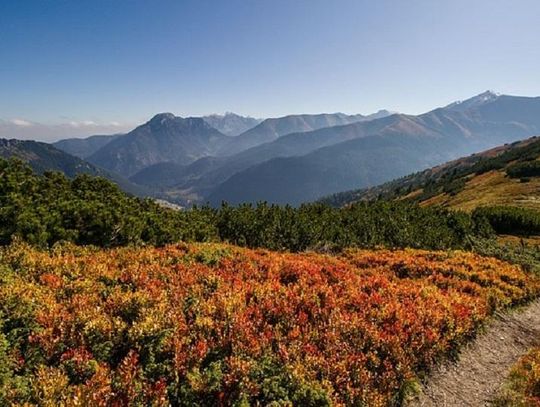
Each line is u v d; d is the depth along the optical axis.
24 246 16.39
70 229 19.25
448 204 108.62
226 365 10.46
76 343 10.48
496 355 15.44
